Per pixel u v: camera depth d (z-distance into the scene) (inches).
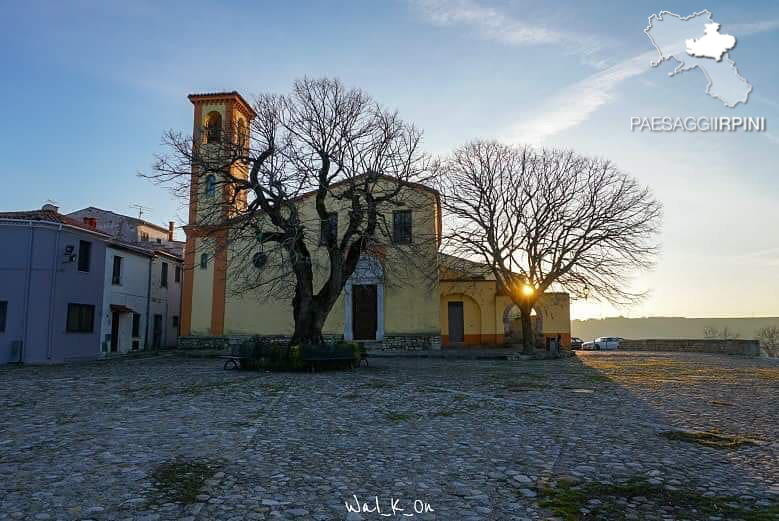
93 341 1117.1
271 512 207.9
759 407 450.0
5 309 1000.9
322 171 828.0
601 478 250.1
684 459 282.0
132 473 255.8
